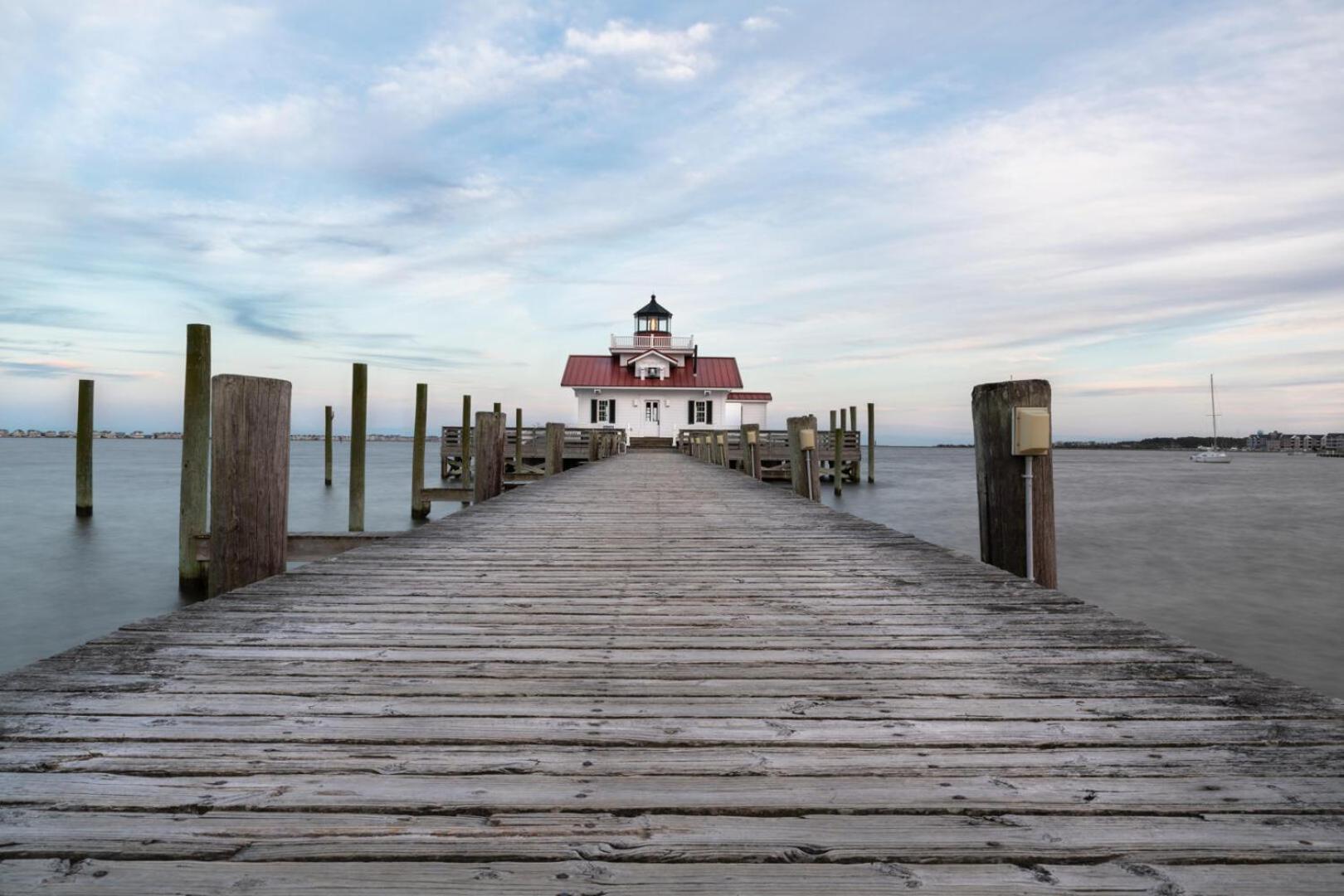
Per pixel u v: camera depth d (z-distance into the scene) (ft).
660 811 5.54
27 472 127.03
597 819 5.44
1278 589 37.45
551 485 39.58
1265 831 5.26
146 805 5.52
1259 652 26.40
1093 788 5.90
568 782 5.99
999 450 15.67
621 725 7.21
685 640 10.35
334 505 75.10
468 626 11.07
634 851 5.00
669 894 4.57
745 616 11.78
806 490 33.65
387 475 135.64
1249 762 6.37
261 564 14.42
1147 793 5.81
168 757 6.33
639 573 15.28
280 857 4.90
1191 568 43.37
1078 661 9.34
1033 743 6.77
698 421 137.69
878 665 9.21
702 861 4.93
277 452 14.74
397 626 10.96
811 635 10.62
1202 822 5.39
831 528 22.06
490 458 36.63
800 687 8.39
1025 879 4.74
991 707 7.73
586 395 137.18
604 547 18.74
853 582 14.43
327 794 5.72
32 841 5.03
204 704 7.64
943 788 5.91
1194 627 29.89
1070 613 11.93
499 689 8.24
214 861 4.86
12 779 5.90
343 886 4.62
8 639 26.66
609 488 37.32
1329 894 4.56
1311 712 7.52
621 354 144.25
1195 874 4.78
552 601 12.71
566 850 5.02
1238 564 44.68
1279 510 79.36
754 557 17.30
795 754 6.56
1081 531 61.21
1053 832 5.27
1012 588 13.80
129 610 30.55
